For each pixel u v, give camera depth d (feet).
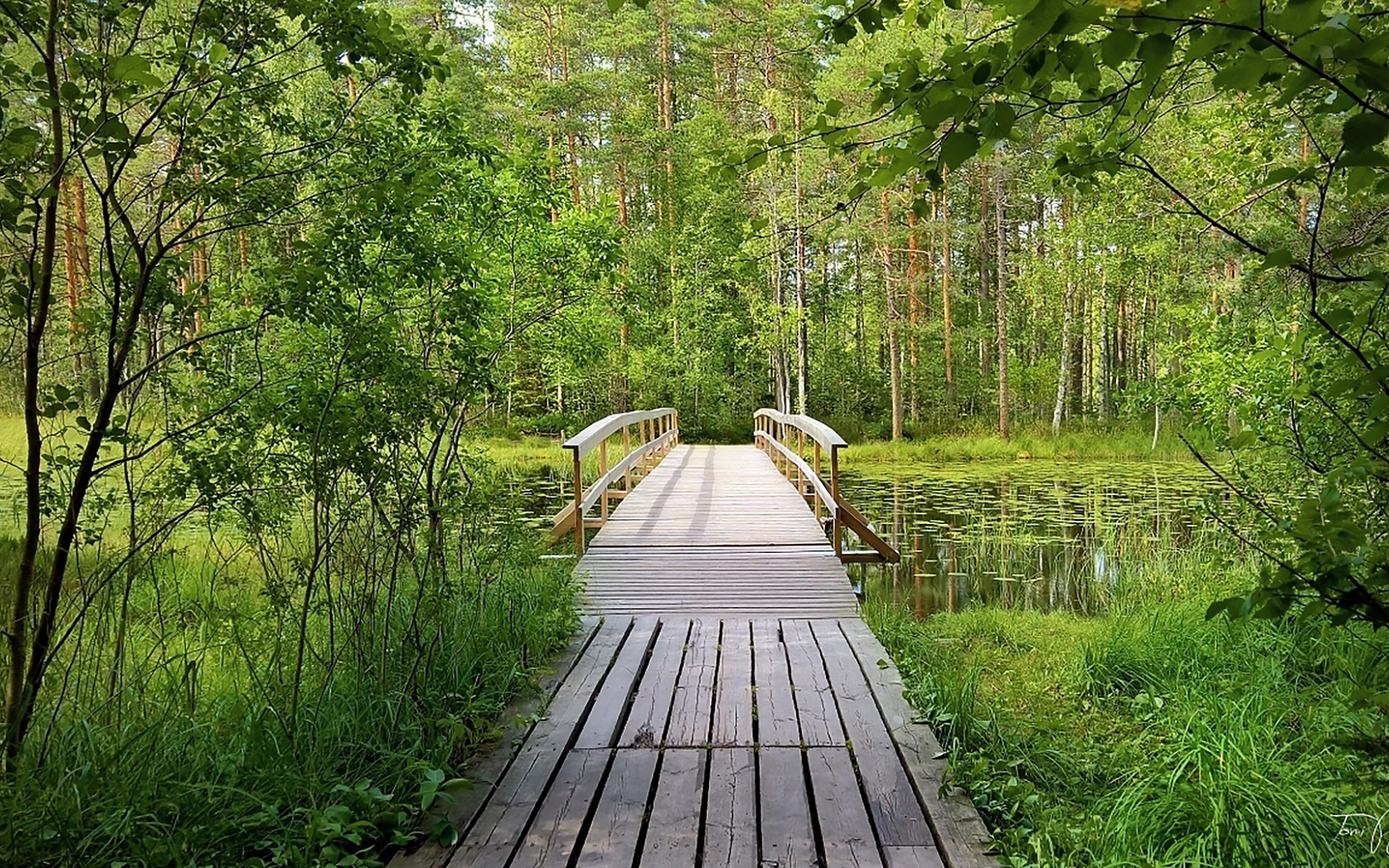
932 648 14.43
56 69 6.85
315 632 11.40
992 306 83.25
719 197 68.80
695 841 7.09
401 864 6.76
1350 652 11.75
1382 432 4.33
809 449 61.67
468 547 11.95
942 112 4.31
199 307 8.29
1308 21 3.10
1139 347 82.58
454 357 10.08
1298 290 12.76
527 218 13.84
